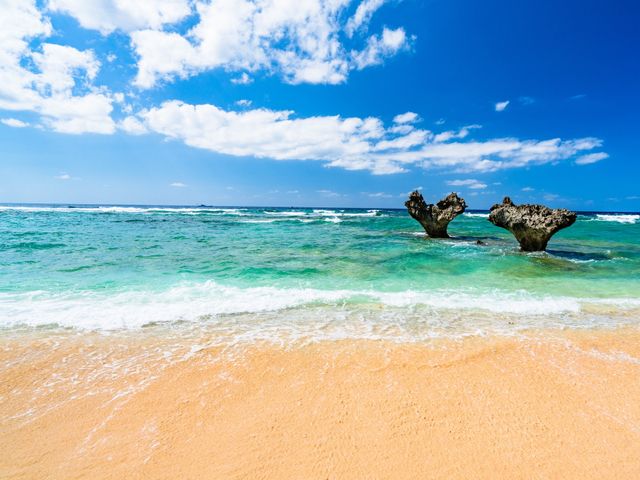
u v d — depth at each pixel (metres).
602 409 4.26
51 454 3.51
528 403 4.37
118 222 35.19
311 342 6.09
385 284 10.45
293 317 7.40
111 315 7.30
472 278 11.41
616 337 6.43
